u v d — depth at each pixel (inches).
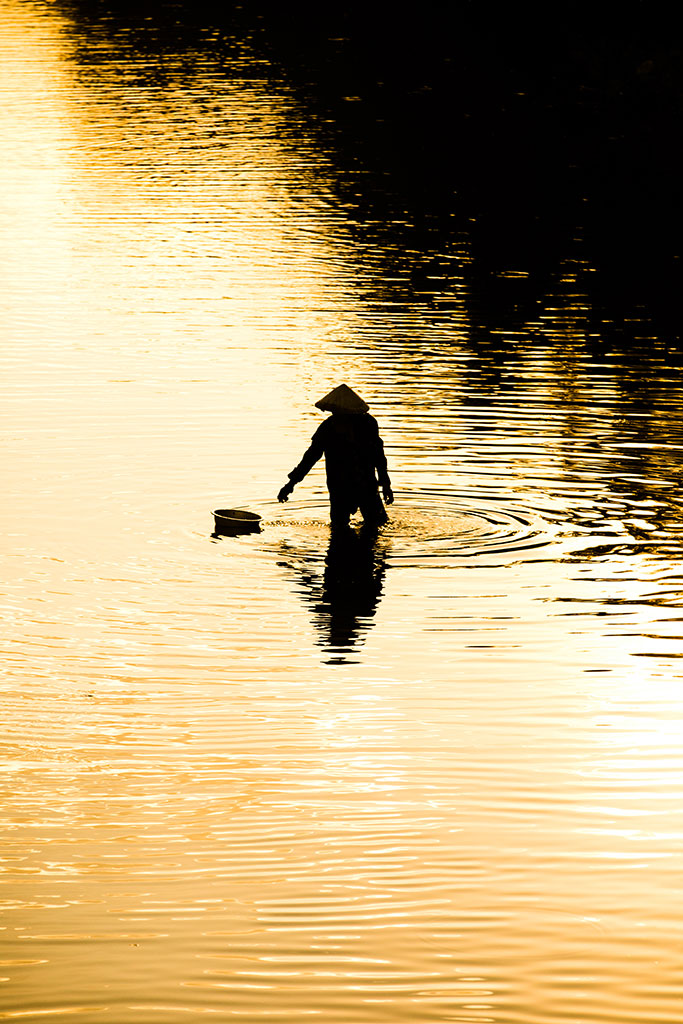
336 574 1256.8
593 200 3430.1
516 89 5000.0
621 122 4448.8
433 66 5423.2
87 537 1349.7
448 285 2613.2
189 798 845.2
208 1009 633.0
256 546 1330.0
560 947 679.7
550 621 1149.7
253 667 1059.9
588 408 1812.3
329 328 2282.2
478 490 1488.7
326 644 1103.6
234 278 2647.6
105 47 5807.1
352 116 4490.7
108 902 724.7
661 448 1637.6
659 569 1269.7
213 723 958.4
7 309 2401.6
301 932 693.3
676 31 5708.7
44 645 1101.7
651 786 855.7
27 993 644.1
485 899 723.4
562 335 2245.3
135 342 2182.6
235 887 737.6
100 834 799.1
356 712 976.3
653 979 653.3
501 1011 631.2
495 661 1069.1
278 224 3127.5
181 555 1304.1
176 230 3056.1
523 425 1732.3
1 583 1228.5
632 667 1056.8
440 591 1218.0
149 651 1090.7
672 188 3550.7
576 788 853.8
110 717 969.5
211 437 1680.6
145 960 671.8
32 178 3575.3
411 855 770.8
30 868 761.0
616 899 722.2
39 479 1520.7
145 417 1766.7
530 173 3745.1
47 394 1879.9
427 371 2009.1
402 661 1069.1
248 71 5280.5
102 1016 627.8
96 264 2751.0
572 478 1526.8
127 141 4045.3
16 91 4825.3
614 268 2758.4
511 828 802.2
